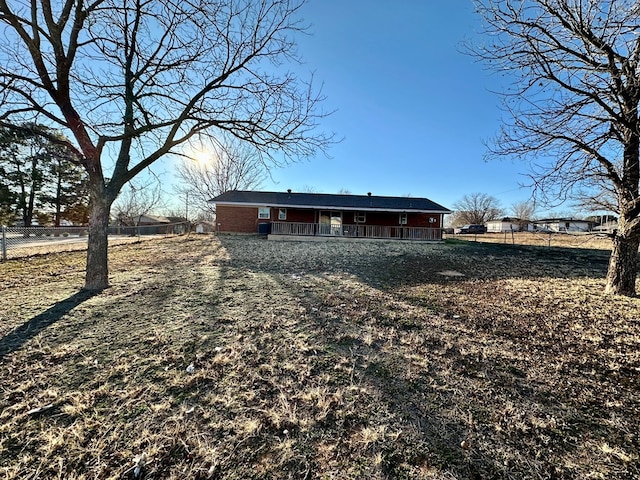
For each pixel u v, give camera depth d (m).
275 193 22.12
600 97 5.36
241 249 12.41
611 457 1.91
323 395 2.49
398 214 21.31
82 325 3.77
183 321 3.99
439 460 1.88
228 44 6.10
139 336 3.50
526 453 1.94
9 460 1.81
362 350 3.32
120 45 5.54
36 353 3.05
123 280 6.18
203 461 1.83
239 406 2.34
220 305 4.71
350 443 2.00
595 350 3.44
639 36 4.72
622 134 5.62
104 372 2.75
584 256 12.92
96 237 5.46
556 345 3.56
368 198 22.39
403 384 2.69
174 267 7.93
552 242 22.05
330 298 5.30
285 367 2.92
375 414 2.28
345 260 10.39
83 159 5.30
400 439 2.04
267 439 2.02
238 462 1.83
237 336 3.57
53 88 4.90
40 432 2.03
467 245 16.94
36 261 8.19
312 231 18.73
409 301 5.29
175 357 3.04
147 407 2.30
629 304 5.30
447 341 3.60
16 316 4.00
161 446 1.93
